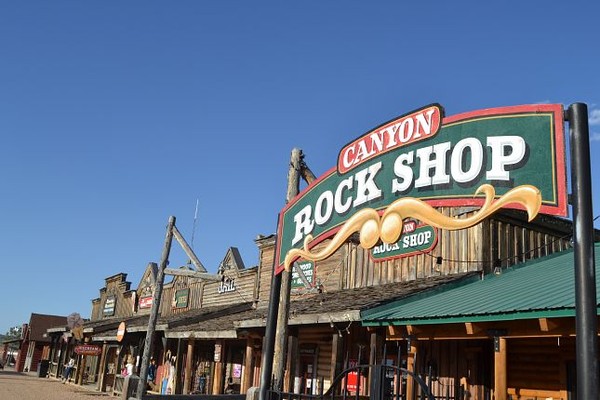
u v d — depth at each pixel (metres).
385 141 6.84
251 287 23.86
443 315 9.41
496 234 13.68
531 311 8.00
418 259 15.06
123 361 33.56
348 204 7.32
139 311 36.00
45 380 36.75
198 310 27.06
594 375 4.11
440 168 5.93
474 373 11.78
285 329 9.09
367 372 13.79
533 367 10.91
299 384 15.25
